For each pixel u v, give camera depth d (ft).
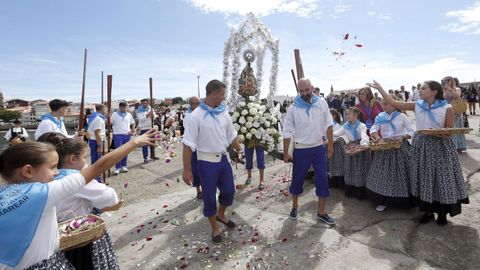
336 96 55.67
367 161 15.40
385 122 14.20
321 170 12.82
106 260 7.01
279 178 20.06
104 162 5.56
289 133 13.10
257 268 10.05
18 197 4.75
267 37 20.71
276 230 12.64
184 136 11.47
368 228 12.28
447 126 11.84
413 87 53.01
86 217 6.88
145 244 12.11
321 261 10.16
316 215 13.91
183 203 16.62
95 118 23.57
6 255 4.71
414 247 10.63
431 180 11.86
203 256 10.97
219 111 11.93
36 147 5.14
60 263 5.39
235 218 14.16
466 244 10.55
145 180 22.66
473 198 14.37
